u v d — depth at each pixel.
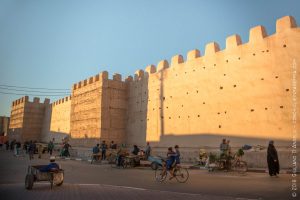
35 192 9.31
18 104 53.44
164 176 12.33
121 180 12.65
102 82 29.86
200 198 8.02
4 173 15.07
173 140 23.55
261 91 17.94
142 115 27.81
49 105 50.00
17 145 30.94
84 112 32.56
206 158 18.59
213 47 21.34
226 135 19.48
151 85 26.98
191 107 22.38
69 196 8.50
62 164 21.67
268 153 13.50
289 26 17.08
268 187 9.95
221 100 20.19
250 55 18.84
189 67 23.11
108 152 24.36
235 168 16.06
